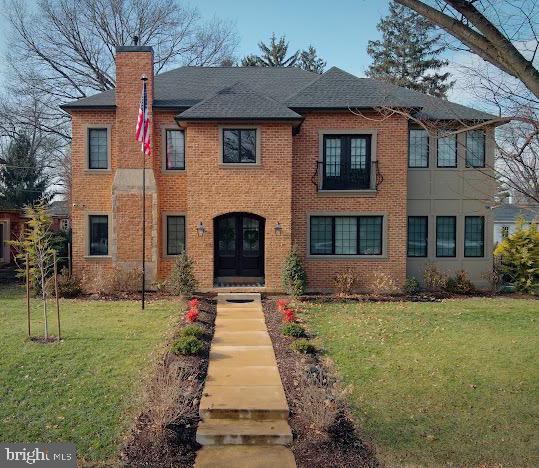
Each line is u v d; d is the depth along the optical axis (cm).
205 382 777
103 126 1753
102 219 1775
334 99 1708
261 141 1612
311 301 1509
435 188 1812
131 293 1609
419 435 619
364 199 1717
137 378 767
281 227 1619
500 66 563
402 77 3694
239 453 581
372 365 876
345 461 556
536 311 1367
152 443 577
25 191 3331
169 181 1745
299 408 680
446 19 575
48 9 3081
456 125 1440
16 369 802
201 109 1600
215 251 1753
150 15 3347
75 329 1080
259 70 2108
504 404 713
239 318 1264
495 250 1866
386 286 1666
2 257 2550
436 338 1057
